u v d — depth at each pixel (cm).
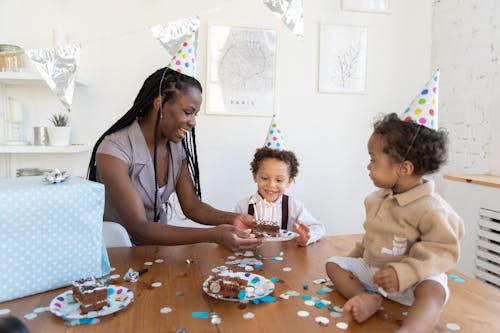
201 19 229
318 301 84
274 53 238
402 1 252
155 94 137
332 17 244
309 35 242
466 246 209
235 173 241
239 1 232
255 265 107
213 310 79
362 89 250
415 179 91
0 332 37
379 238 92
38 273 86
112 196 127
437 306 75
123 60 223
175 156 155
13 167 216
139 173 140
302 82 244
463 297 88
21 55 206
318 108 247
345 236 139
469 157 229
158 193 149
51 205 87
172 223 237
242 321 75
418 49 257
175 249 120
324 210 254
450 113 244
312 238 129
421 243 84
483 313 80
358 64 249
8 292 83
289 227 175
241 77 235
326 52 244
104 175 130
